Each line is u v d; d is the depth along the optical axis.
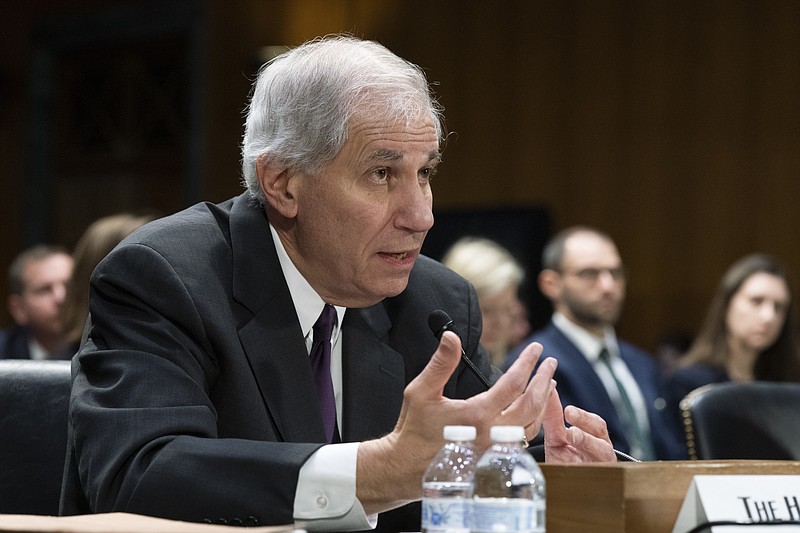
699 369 11.45
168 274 4.42
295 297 4.70
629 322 16.70
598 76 17.17
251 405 4.44
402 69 4.51
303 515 3.66
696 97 16.48
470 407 3.48
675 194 16.53
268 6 19.73
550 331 11.67
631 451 11.28
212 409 4.26
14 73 22.31
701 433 6.61
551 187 17.38
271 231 4.76
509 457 3.10
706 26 16.47
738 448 6.61
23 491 5.07
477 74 18.02
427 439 3.51
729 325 11.38
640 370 11.78
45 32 22.17
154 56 21.31
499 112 17.83
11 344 12.91
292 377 4.55
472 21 18.08
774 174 15.90
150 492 3.78
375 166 4.39
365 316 4.95
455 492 3.32
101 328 4.40
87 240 9.45
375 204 4.42
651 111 16.78
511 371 3.52
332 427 4.67
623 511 3.22
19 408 5.15
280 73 4.64
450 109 18.16
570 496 3.33
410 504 4.86
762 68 16.06
